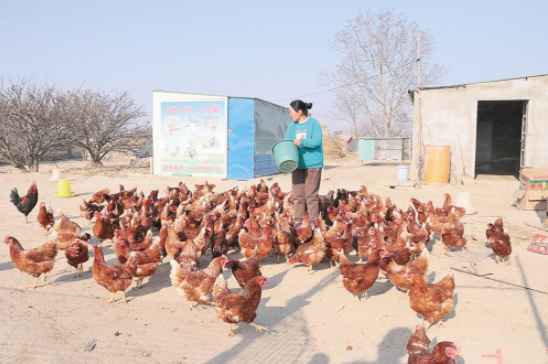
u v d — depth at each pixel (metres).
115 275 5.77
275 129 25.42
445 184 18.69
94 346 4.59
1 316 5.32
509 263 7.51
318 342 4.71
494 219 11.45
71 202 14.51
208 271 5.56
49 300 5.96
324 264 7.90
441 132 19.92
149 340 4.76
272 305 5.84
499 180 21.61
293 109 8.55
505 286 6.38
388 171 29.34
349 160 46.94
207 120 21.81
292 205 10.70
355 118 62.16
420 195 15.92
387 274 6.11
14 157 28.20
